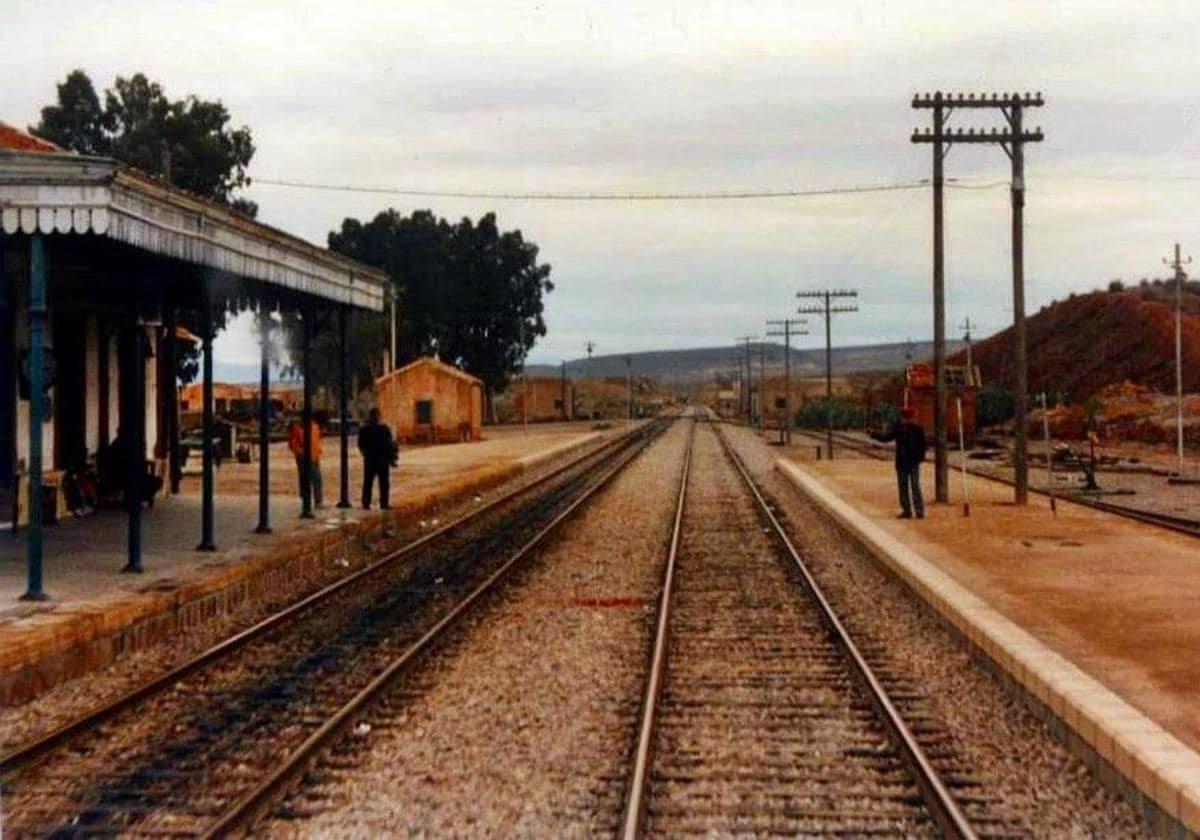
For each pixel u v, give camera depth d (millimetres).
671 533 25422
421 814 8141
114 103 61594
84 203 12766
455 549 23359
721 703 11250
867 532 23062
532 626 15094
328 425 76125
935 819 8125
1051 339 109438
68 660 12008
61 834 7852
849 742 9984
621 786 8750
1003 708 11156
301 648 13805
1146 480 38406
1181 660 11664
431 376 73062
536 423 127938
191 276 18750
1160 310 96188
